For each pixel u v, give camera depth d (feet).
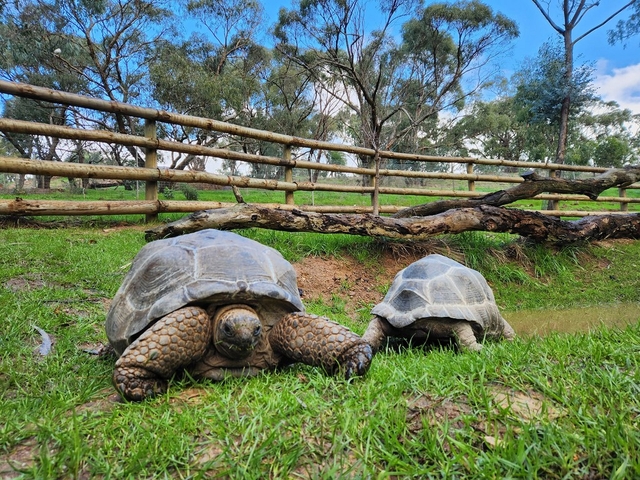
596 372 6.85
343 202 51.44
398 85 80.48
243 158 25.16
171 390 6.87
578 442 5.02
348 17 38.06
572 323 16.55
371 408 5.98
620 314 18.21
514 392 6.55
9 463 4.93
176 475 4.79
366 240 22.72
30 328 10.07
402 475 4.71
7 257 15.31
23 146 84.64
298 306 7.80
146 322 6.99
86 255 16.40
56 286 13.57
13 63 68.95
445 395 6.42
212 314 7.26
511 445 4.86
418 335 11.89
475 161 33.09
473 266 22.13
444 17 77.20
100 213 21.03
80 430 5.57
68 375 7.87
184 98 69.00
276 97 95.30
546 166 35.50
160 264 7.80
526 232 23.79
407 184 70.13
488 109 120.47
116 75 78.69
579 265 24.40
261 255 8.45
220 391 6.82
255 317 7.07
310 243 21.29
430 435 5.20
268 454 5.00
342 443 5.11
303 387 6.90
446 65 93.50
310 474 4.69
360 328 13.94
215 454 5.09
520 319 17.54
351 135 88.22
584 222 26.25
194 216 18.63
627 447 4.76
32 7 65.21
